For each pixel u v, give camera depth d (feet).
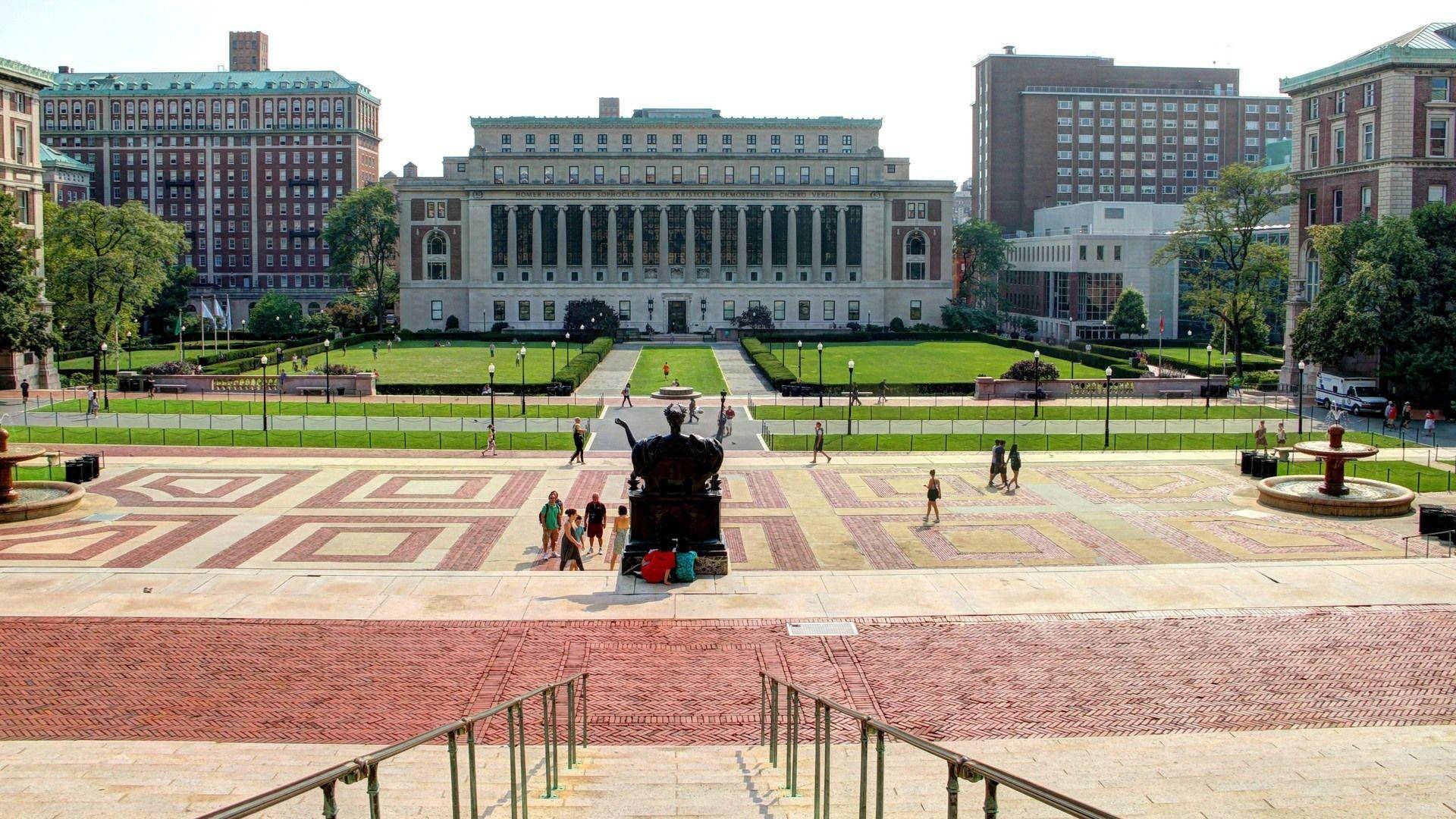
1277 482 199.93
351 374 369.50
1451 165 346.13
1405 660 108.06
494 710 59.06
